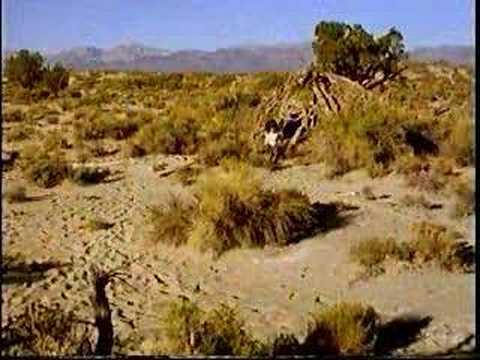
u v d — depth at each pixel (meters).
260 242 12.88
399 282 10.96
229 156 20.56
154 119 29.36
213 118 27.16
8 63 45.91
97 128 27.02
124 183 19.28
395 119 19.78
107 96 43.84
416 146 19.03
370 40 29.20
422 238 11.90
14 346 8.50
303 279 11.57
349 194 16.16
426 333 9.26
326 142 19.81
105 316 8.17
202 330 8.70
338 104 21.81
